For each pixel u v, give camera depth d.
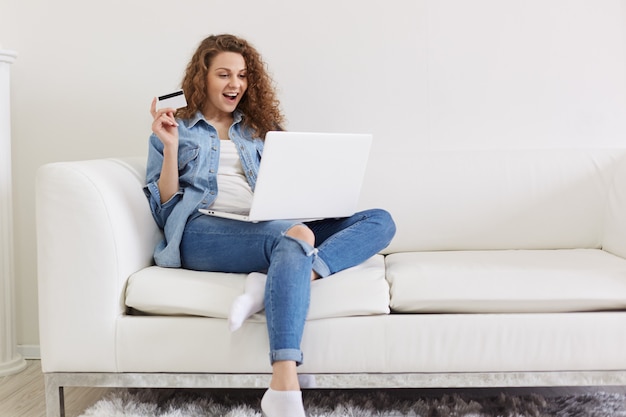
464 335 1.86
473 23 2.64
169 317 1.92
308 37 2.67
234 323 1.78
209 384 1.91
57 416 1.96
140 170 2.27
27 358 2.72
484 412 2.00
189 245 2.09
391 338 1.87
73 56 2.70
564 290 1.87
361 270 1.99
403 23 2.65
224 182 2.22
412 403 2.09
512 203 2.48
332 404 2.09
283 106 2.70
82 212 1.91
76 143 2.72
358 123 2.69
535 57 2.63
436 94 2.66
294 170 1.91
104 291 1.92
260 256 1.99
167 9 2.69
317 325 1.88
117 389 2.30
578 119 2.64
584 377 1.86
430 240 2.49
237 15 2.68
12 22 2.70
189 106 2.33
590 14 2.61
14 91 2.71
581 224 2.46
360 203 2.51
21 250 2.73
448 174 2.51
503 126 2.66
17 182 2.72
